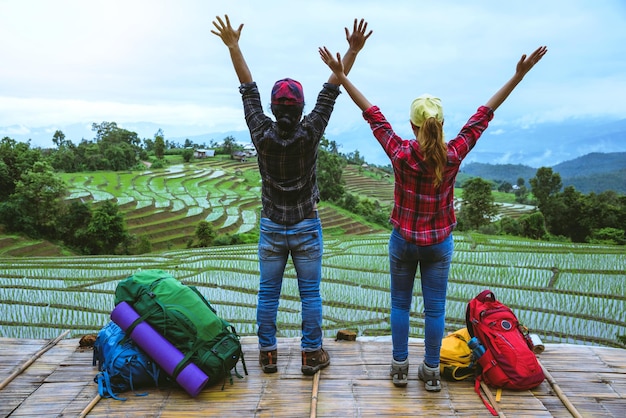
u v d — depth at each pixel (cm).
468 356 351
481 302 358
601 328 1048
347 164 10244
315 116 314
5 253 2961
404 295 327
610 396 334
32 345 413
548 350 404
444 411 313
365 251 1909
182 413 311
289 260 1667
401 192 302
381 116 312
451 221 309
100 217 3362
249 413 311
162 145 8219
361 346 405
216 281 1495
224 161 8638
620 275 1428
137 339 334
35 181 3384
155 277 367
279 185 319
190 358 324
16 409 317
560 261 1600
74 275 1582
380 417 307
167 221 4109
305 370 352
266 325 352
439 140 276
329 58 312
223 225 4141
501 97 309
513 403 320
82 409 316
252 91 331
